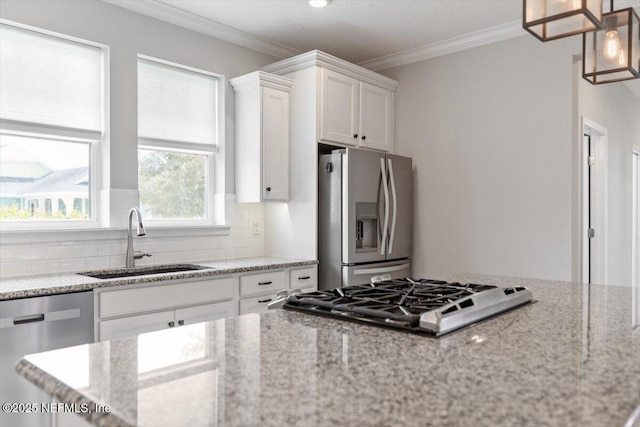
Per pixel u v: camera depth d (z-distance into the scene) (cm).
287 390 84
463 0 314
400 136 426
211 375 92
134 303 250
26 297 212
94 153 301
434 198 403
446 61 397
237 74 375
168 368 96
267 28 360
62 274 270
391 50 409
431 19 344
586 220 426
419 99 413
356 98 387
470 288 175
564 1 125
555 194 339
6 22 260
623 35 157
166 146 337
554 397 80
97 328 236
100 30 296
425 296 159
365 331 126
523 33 354
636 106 564
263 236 392
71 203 292
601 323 136
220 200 365
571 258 332
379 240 371
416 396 81
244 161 360
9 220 267
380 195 372
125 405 78
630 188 535
